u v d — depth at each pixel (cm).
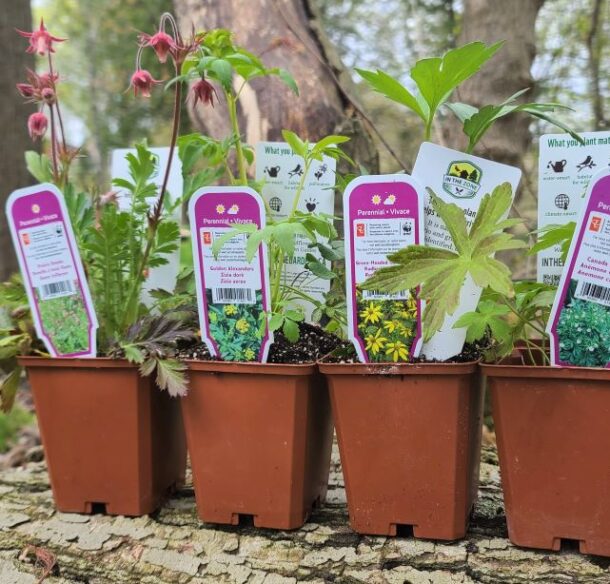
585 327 80
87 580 92
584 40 251
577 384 78
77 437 100
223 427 92
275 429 90
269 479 91
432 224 88
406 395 84
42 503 109
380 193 86
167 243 115
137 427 98
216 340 93
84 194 113
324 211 113
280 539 92
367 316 87
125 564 92
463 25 180
